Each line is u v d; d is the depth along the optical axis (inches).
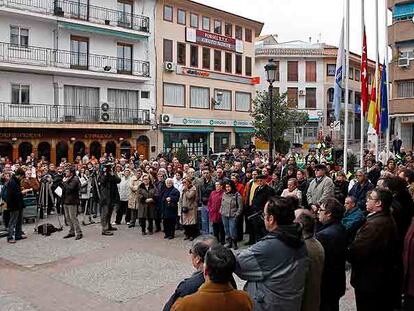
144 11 1365.7
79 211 697.6
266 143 1596.9
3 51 1103.0
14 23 1129.4
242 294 134.8
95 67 1259.8
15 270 400.5
